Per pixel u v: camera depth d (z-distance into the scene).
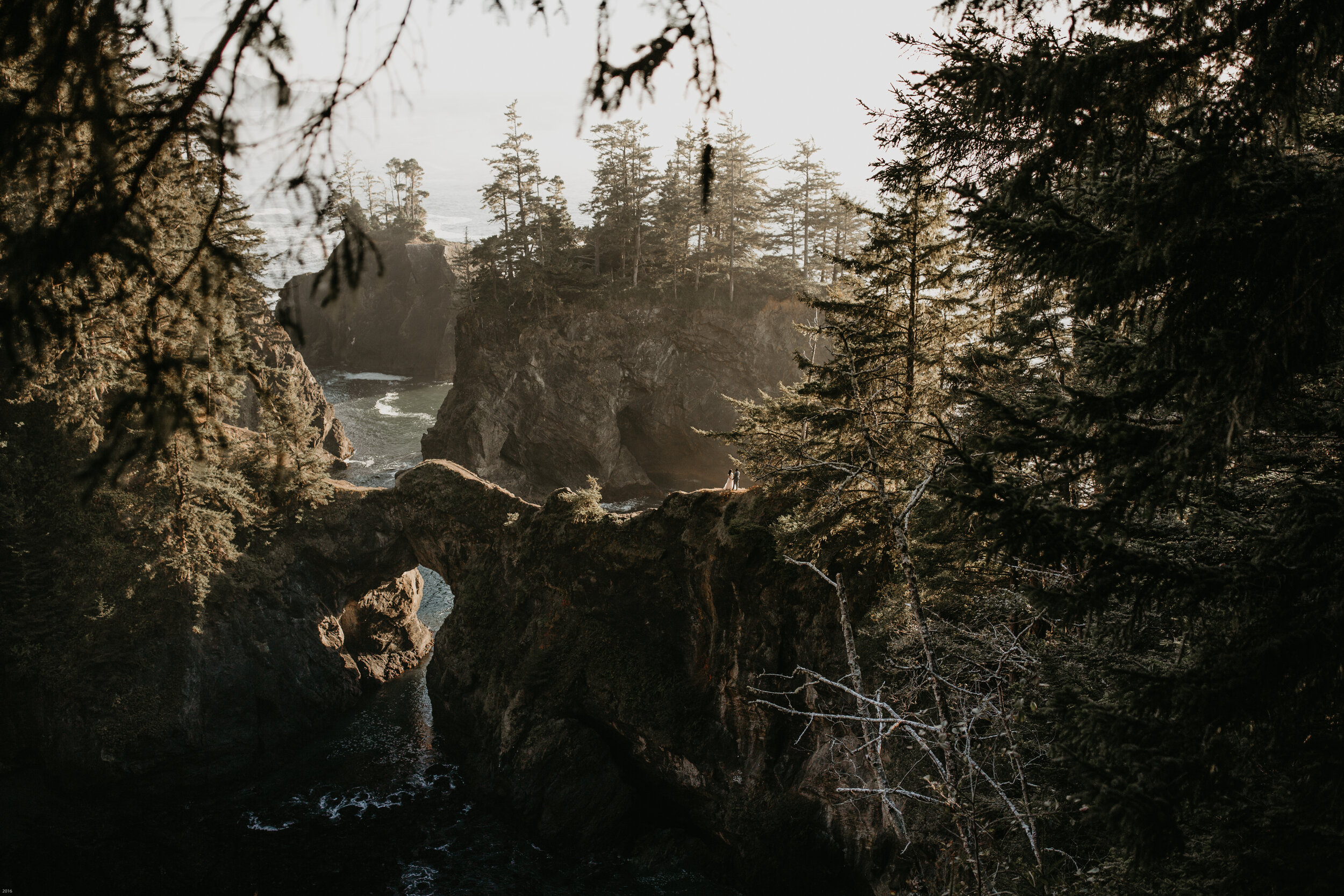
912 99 8.43
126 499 32.50
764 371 66.44
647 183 65.00
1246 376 5.57
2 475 32.84
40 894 27.52
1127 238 6.19
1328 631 5.65
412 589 43.78
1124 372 7.23
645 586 29.98
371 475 69.88
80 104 2.63
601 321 65.19
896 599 21.36
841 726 24.47
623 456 67.88
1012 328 17.77
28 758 32.66
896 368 22.02
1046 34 6.13
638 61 3.25
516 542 33.81
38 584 33.22
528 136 64.88
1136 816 5.43
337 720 37.81
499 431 66.25
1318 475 7.52
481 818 31.28
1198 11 5.39
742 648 27.06
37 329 2.77
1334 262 5.23
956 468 7.27
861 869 24.09
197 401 2.89
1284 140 6.00
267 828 30.95
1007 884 11.55
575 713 30.84
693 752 28.05
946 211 21.22
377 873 28.47
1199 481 6.32
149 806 32.03
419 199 108.88
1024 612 12.04
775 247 67.81
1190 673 5.95
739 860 27.23
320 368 104.00
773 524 25.39
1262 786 7.31
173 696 32.75
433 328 102.25
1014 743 10.06
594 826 29.62
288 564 37.09
